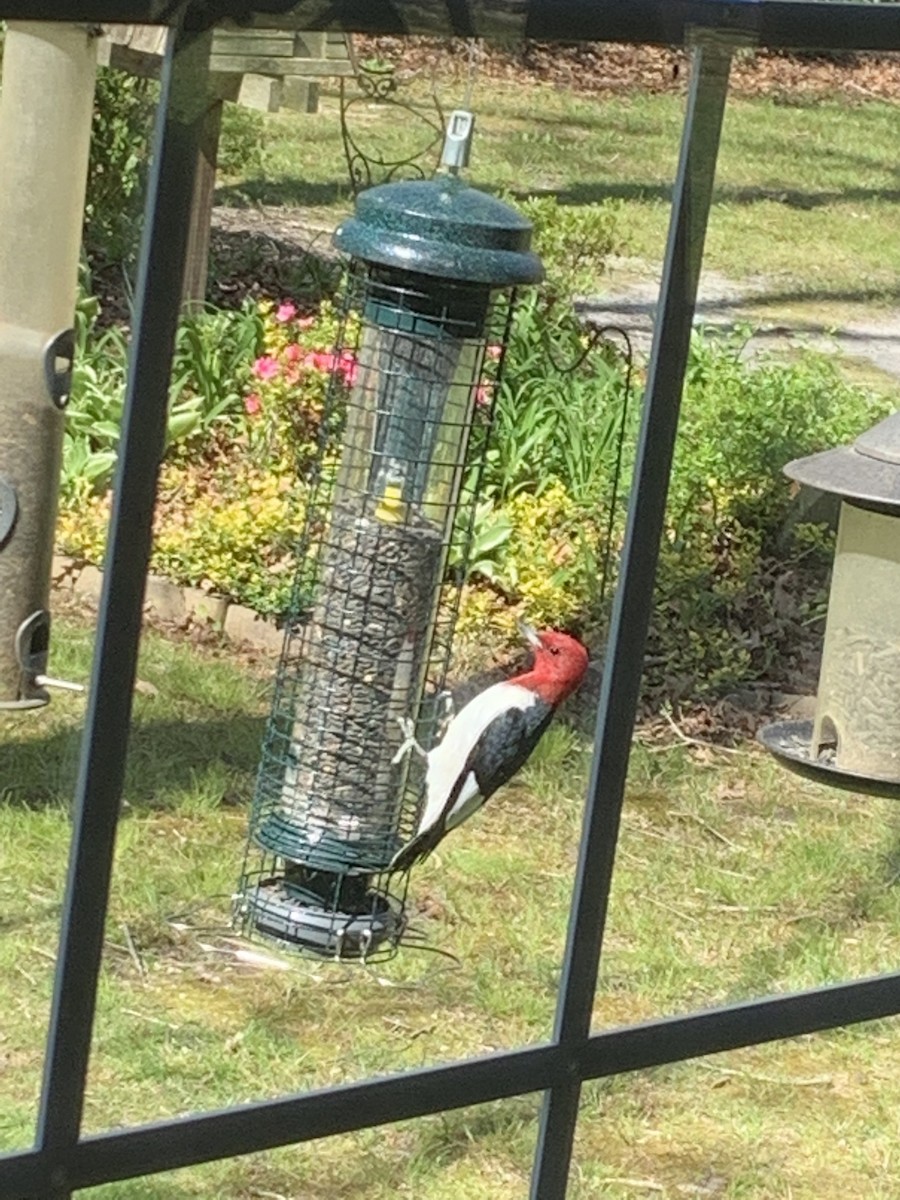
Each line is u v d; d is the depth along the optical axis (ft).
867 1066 13.84
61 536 19.02
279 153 28.04
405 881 13.60
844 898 16.26
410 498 11.80
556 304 22.93
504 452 20.53
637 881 16.05
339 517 11.90
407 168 28.43
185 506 19.51
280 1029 13.03
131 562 6.61
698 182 7.46
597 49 35.63
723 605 20.44
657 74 35.53
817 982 14.89
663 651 19.85
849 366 26.09
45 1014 12.78
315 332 21.62
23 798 15.16
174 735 16.56
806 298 28.84
